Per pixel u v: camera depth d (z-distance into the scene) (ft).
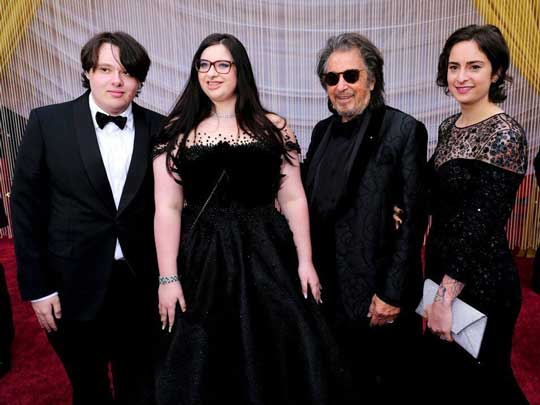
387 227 6.05
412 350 6.64
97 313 6.27
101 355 6.71
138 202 6.27
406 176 5.88
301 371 5.80
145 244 6.43
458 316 5.78
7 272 13.58
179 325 5.81
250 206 6.08
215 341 5.76
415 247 5.89
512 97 14.97
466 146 5.89
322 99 16.11
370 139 6.12
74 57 15.87
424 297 6.12
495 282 5.81
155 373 5.95
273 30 15.62
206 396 5.65
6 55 15.38
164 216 5.94
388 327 6.44
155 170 6.06
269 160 5.98
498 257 5.83
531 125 15.07
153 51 15.96
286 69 15.93
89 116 6.25
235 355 5.77
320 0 15.30
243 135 6.00
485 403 6.12
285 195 6.35
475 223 5.57
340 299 6.27
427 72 15.66
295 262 6.23
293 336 5.85
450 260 5.80
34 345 9.98
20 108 15.97
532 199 14.98
